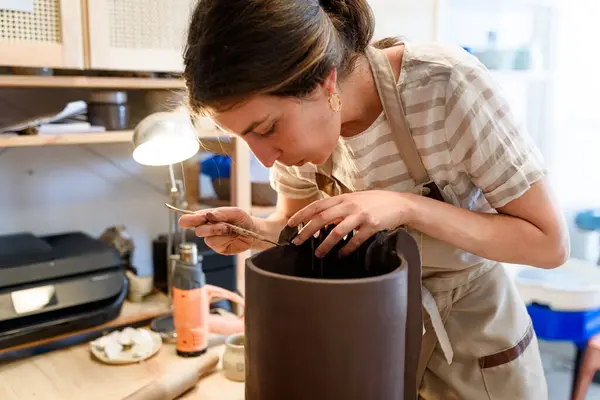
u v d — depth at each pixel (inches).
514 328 40.8
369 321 22.8
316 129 28.6
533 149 33.2
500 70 92.1
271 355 23.7
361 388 23.3
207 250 64.2
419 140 33.8
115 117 58.3
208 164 70.2
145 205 73.6
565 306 76.5
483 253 32.3
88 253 54.9
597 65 108.8
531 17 102.7
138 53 55.0
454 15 93.7
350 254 29.5
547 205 32.4
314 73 26.8
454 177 34.8
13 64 48.8
